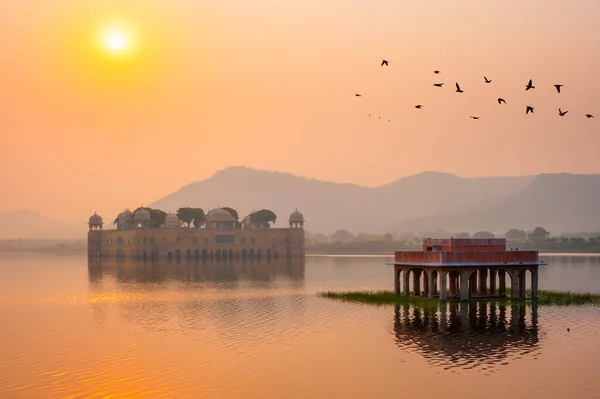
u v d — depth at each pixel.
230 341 67.62
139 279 151.62
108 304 99.44
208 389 50.91
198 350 63.53
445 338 68.06
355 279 150.88
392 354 61.31
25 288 130.00
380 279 151.25
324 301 98.38
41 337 71.00
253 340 68.06
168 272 176.62
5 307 97.69
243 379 53.44
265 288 125.38
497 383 51.97
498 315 81.12
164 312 89.12
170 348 64.56
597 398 48.44
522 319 78.25
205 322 79.75
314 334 70.81
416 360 59.03
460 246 93.88
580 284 131.12
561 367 56.38
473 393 49.66
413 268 98.19
